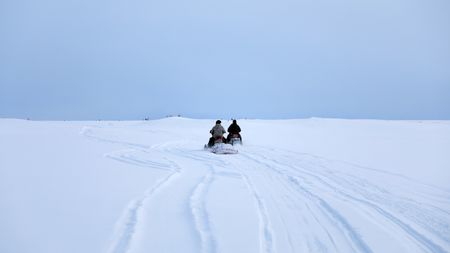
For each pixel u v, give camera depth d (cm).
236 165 1385
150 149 1934
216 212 716
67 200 746
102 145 2012
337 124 5500
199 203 782
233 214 706
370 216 723
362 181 1072
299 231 630
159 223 637
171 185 961
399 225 674
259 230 617
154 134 3169
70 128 3938
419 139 2878
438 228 659
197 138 2870
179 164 1384
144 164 1340
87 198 768
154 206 741
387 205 806
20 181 918
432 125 5462
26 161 1272
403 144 2375
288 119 6712
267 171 1246
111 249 505
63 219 625
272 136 3147
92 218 635
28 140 2206
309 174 1185
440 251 558
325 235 613
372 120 6412
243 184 1008
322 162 1467
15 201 726
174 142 2466
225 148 1786
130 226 609
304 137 3069
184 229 611
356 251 552
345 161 1499
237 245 548
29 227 580
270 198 852
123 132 3369
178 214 691
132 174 1080
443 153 1830
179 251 521
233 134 2286
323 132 3847
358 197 874
